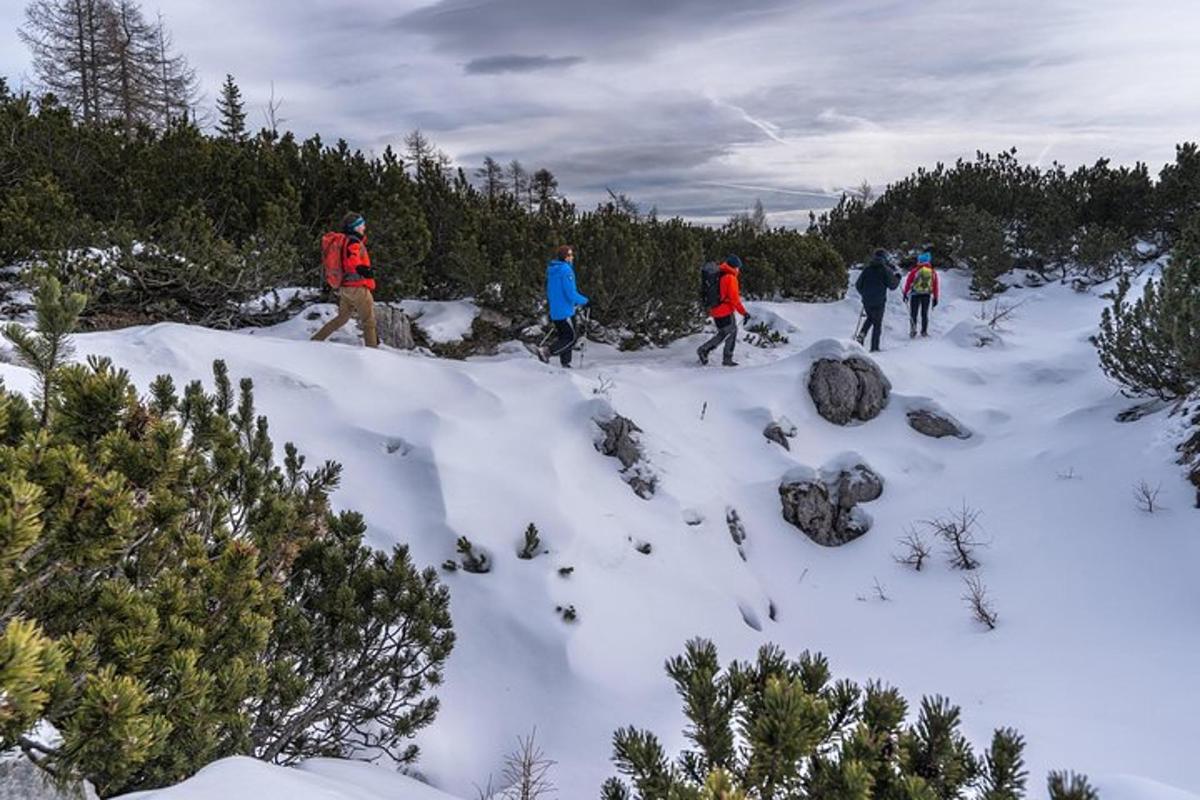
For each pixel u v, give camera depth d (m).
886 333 14.17
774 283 15.85
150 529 2.37
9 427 2.23
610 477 6.83
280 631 3.39
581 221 13.53
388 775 3.34
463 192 12.88
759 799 1.76
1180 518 6.09
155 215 9.73
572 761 4.41
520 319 11.18
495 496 5.90
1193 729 3.95
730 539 6.92
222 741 2.45
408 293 10.62
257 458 3.79
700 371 10.06
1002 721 4.41
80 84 34.34
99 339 6.32
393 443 6.20
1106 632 5.23
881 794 1.72
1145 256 17.78
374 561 4.08
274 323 9.82
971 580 6.38
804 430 8.80
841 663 5.63
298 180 11.06
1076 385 9.70
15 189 8.76
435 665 3.92
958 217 18.97
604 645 5.20
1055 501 6.99
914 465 8.38
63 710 1.78
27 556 1.88
